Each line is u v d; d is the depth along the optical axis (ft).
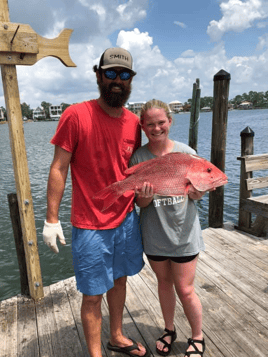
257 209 14.47
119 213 6.34
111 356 7.35
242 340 7.67
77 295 10.09
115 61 5.75
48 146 105.91
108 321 8.71
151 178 5.90
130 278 10.93
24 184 9.26
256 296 9.60
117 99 5.86
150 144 6.58
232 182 38.91
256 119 212.23
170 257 6.55
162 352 7.29
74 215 6.27
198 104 33.73
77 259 6.25
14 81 8.80
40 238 23.39
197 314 6.88
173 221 6.32
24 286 10.25
